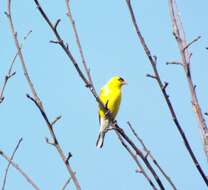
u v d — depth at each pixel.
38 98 9.40
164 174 8.57
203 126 8.54
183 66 8.98
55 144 8.88
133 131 9.23
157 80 8.64
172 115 8.48
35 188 8.46
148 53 8.80
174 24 9.60
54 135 8.95
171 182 8.46
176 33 9.41
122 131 9.10
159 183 8.34
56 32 9.37
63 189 8.49
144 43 8.91
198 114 8.63
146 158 8.69
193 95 8.78
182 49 9.13
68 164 8.70
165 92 8.59
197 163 8.20
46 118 8.98
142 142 9.09
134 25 9.02
